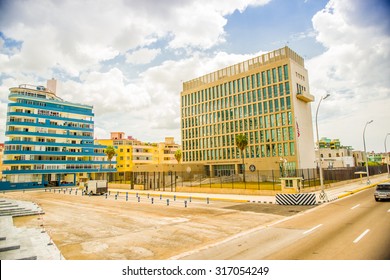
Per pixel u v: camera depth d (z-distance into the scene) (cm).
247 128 6334
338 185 4278
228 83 6856
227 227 1536
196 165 6556
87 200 3394
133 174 5650
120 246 1204
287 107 5688
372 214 1692
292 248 1034
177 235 1377
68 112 7238
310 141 6066
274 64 5984
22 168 6275
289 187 2964
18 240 1313
